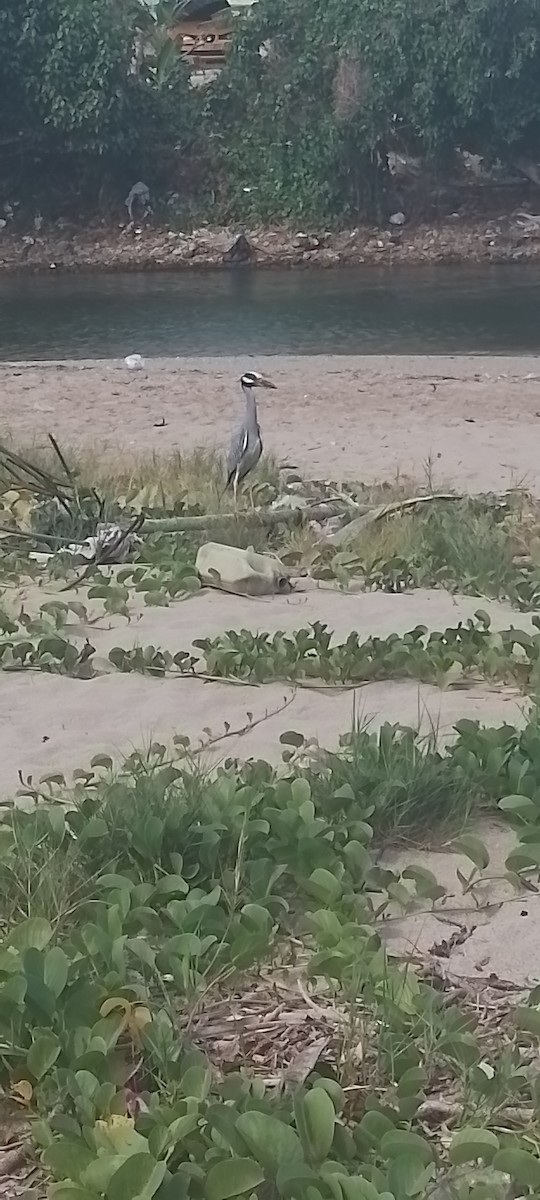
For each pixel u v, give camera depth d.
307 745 6.04
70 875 4.72
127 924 4.46
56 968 3.99
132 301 34.84
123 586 8.73
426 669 7.07
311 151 44.91
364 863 4.83
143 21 46.09
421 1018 3.90
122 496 11.60
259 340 27.98
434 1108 3.66
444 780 5.40
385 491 11.98
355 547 9.84
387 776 5.41
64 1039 3.81
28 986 3.92
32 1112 3.69
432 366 22.67
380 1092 3.72
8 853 4.82
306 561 9.70
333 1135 3.43
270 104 45.62
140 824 4.92
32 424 16.44
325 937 4.34
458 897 4.80
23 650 7.25
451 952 4.44
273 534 10.41
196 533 10.12
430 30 44.84
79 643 7.65
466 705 6.66
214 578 8.84
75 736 6.27
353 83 44.69
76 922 4.54
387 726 5.88
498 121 46.00
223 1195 3.23
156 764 5.71
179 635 7.80
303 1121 3.41
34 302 34.84
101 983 4.08
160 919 4.46
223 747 6.09
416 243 44.81
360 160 45.03
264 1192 3.32
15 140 45.25
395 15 44.59
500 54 45.28
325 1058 3.89
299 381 20.20
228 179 45.84
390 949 4.45
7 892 4.64
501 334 28.59
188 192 45.78
